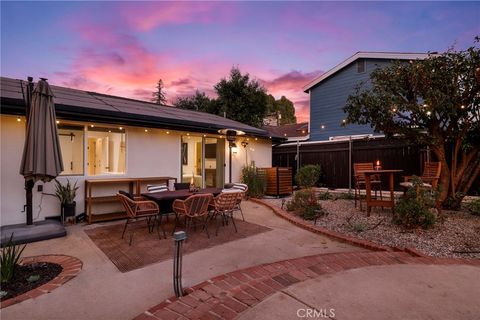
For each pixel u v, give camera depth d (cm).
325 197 764
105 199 575
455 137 550
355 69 1238
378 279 259
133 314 228
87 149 600
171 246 402
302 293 232
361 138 915
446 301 216
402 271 279
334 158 988
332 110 1318
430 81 495
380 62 1170
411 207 439
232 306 217
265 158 1039
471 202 570
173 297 243
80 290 269
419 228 433
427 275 268
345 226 484
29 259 352
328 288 241
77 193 582
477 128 528
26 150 421
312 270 287
